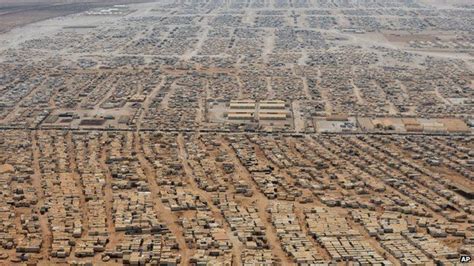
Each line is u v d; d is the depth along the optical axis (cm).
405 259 19600
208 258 19738
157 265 19538
